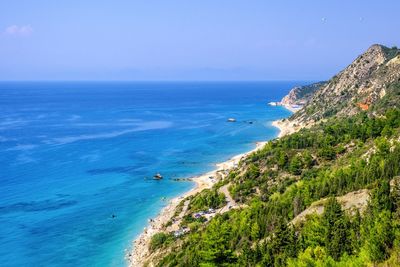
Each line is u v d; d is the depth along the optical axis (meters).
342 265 57.84
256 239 85.19
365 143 147.00
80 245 110.19
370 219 67.00
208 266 61.03
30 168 179.50
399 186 82.00
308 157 139.62
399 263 55.94
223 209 123.62
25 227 120.25
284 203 96.19
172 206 137.25
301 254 64.31
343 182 95.75
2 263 100.19
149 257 100.12
